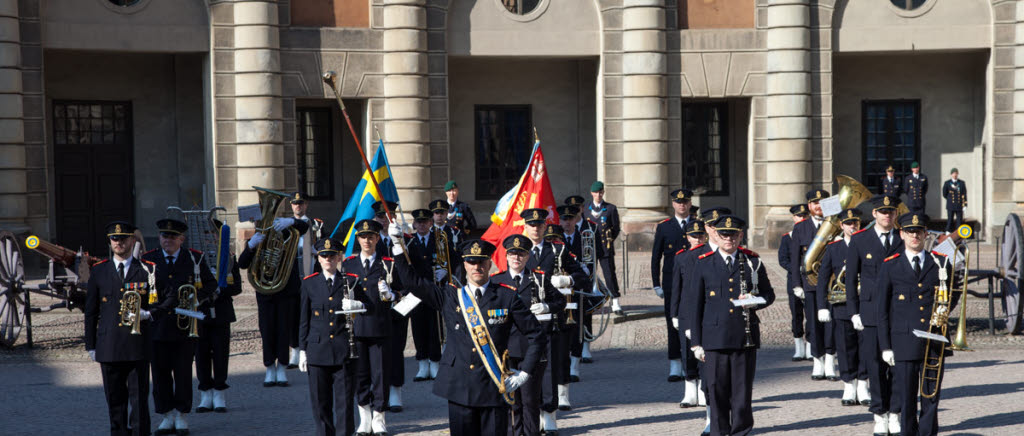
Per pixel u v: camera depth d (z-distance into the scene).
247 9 28.61
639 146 30.78
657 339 17.62
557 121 34.06
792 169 30.89
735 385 10.17
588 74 33.94
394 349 12.33
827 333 13.71
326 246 10.61
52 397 13.38
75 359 16.22
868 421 11.42
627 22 30.67
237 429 11.59
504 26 30.58
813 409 12.09
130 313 10.66
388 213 10.88
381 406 11.11
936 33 31.08
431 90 30.14
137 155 31.89
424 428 11.48
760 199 31.44
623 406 12.44
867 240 11.09
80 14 27.84
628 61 30.72
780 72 30.83
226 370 12.63
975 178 33.97
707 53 30.97
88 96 31.16
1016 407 11.77
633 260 29.08
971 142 34.00
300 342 10.66
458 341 8.73
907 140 34.34
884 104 34.31
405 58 29.66
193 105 32.19
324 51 29.47
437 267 14.08
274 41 28.88
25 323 19.66
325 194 33.62
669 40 30.84
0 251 16.91
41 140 27.55
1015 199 31.22
